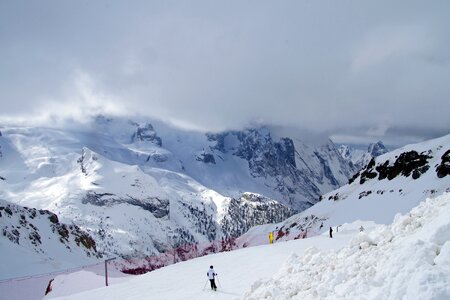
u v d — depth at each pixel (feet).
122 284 152.87
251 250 192.44
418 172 551.59
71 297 137.49
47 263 396.37
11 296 247.09
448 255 41.93
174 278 151.12
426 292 37.86
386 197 554.05
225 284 123.13
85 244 635.66
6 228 468.34
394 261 46.03
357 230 242.17
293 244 190.08
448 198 66.39
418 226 61.00
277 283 70.13
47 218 612.29
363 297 44.68
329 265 64.80
